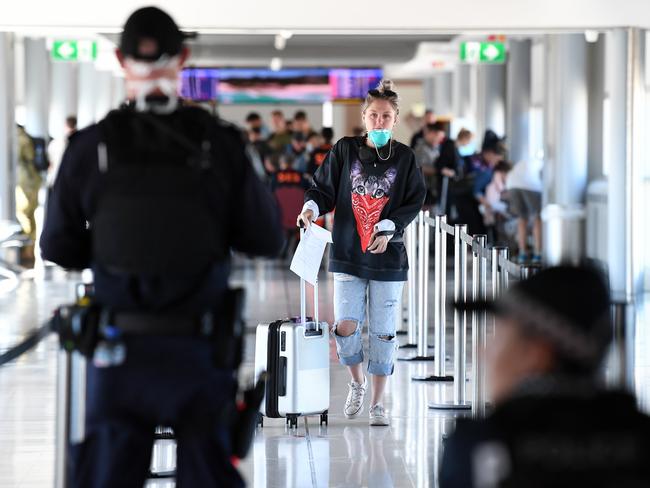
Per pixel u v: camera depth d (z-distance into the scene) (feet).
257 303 64.28
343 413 36.45
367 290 34.01
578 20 54.90
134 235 16.56
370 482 28.25
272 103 148.97
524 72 103.86
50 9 52.42
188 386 16.65
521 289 11.23
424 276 46.24
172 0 52.80
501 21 53.98
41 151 84.53
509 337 11.25
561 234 78.74
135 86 17.20
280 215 17.66
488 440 10.89
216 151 16.79
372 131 32.53
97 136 16.93
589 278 11.12
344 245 33.04
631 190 57.93
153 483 27.25
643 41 57.88
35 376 43.24
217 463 16.97
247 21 53.01
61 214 17.37
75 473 16.89
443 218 42.04
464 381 37.22
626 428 10.73
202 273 16.69
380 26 53.36
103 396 16.69
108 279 16.75
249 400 17.51
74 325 16.62
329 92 148.66
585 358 10.99
